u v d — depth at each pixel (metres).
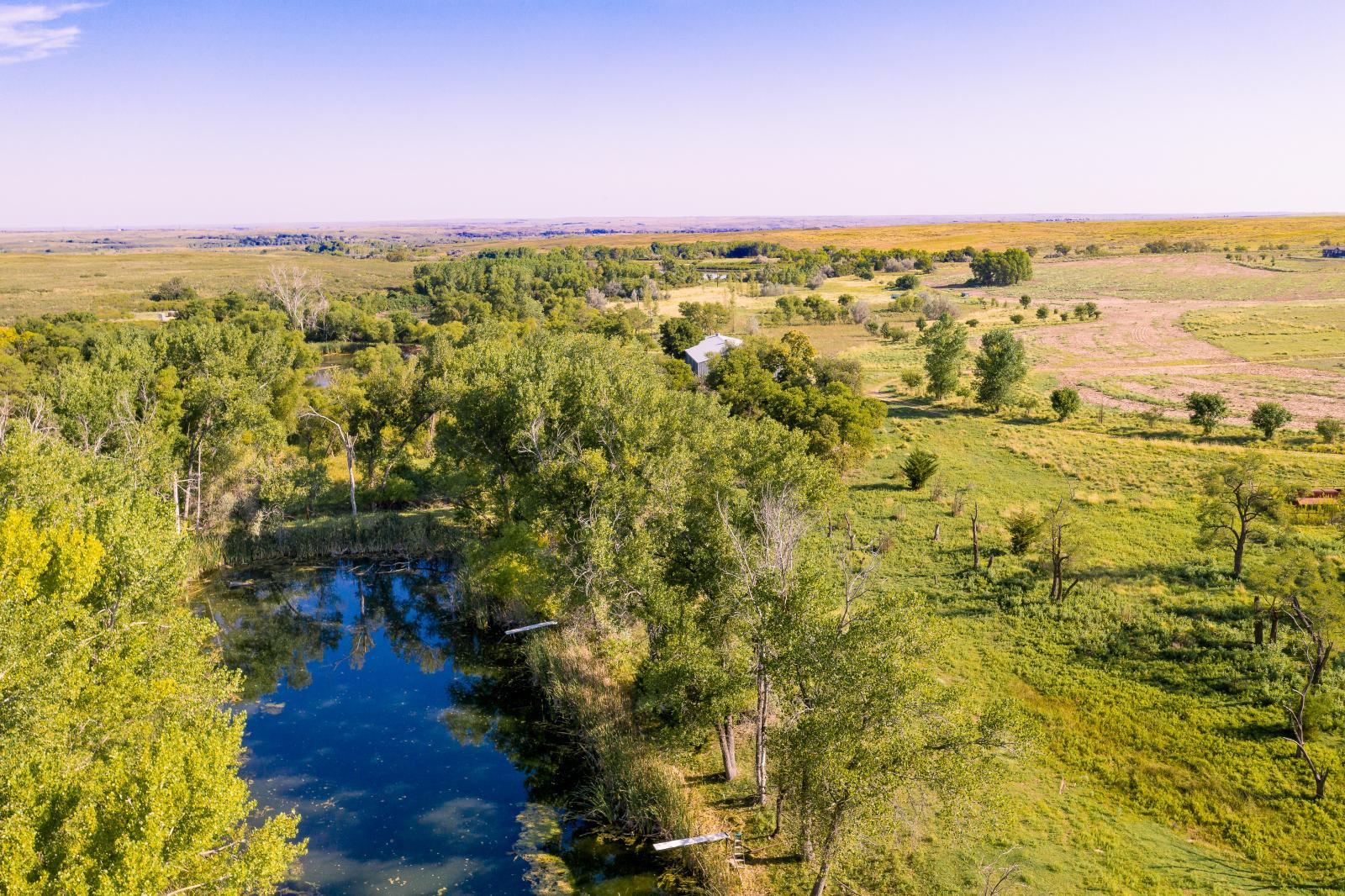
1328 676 32.38
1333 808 25.77
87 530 27.81
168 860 16.81
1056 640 38.16
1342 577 40.03
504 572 44.56
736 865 25.58
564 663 37.59
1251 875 23.64
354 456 70.69
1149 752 29.61
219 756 18.62
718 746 32.59
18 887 15.41
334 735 35.44
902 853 25.30
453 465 53.19
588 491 40.22
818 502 38.12
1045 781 28.62
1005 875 22.80
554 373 51.84
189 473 57.19
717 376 81.38
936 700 21.88
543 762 33.31
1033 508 57.19
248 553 57.47
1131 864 24.28
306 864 26.73
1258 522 49.56
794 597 24.36
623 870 26.59
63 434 48.81
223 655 43.88
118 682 24.28
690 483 39.00
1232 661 34.50
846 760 20.97
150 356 57.50
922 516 56.59
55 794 17.89
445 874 26.33
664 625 30.62
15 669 20.88
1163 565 45.09
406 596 52.31
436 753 33.91
